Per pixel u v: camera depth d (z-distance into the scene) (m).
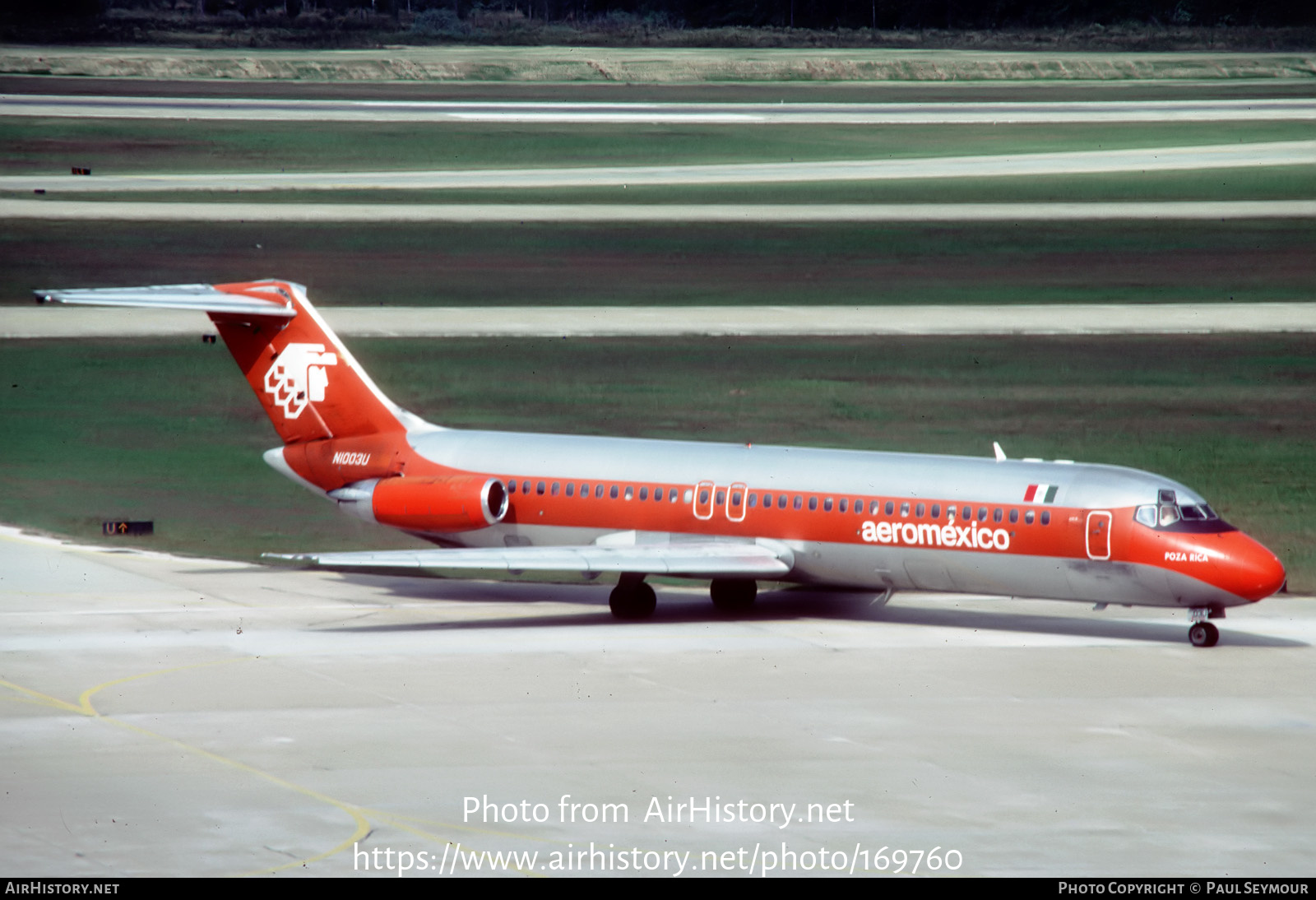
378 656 135.62
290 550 187.88
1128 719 118.00
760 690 125.12
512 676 128.88
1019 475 144.88
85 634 142.62
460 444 164.00
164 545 188.88
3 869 86.25
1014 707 121.19
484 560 145.00
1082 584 141.75
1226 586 136.00
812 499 149.50
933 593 156.12
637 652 137.88
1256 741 112.62
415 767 104.81
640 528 155.00
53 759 105.62
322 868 87.19
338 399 169.12
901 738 112.62
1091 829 94.50
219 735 111.50
